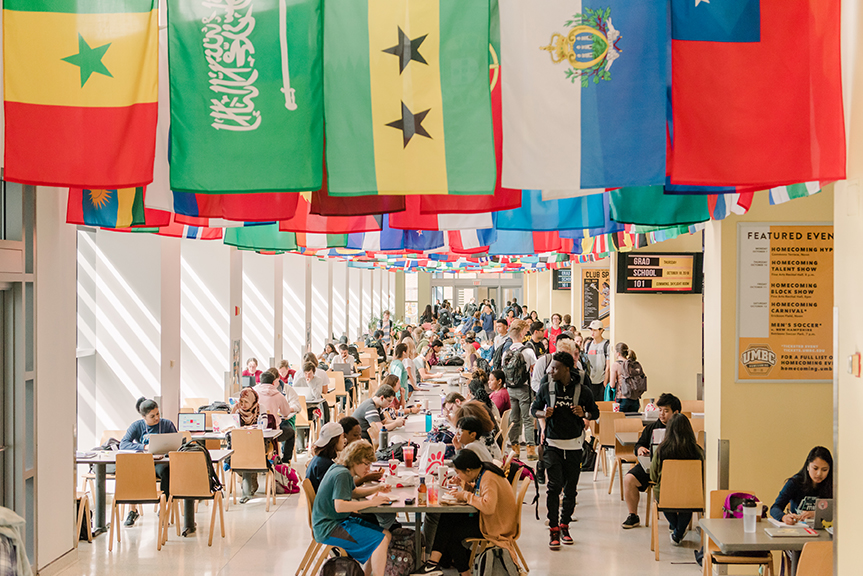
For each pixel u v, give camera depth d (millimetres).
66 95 2941
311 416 11242
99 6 2959
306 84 2953
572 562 6070
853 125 2818
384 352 18828
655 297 11469
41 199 5891
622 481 8102
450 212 3654
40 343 5844
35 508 5672
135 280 9227
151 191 3615
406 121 2941
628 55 2891
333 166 2941
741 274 5773
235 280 12500
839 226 3014
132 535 6965
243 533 7000
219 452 7629
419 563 5387
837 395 3074
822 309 5730
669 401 7203
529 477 6102
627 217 4043
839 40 2861
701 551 5996
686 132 2838
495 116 2947
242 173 2943
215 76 2949
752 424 5793
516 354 10188
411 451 6570
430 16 2955
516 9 2947
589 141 2896
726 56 2857
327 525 5254
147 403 7621
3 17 2926
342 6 2975
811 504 4699
